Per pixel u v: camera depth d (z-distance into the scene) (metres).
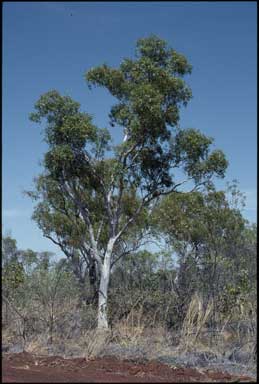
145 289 17.52
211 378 9.99
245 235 16.44
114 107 19.83
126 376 9.66
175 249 18.66
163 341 13.30
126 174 19.20
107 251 19.16
